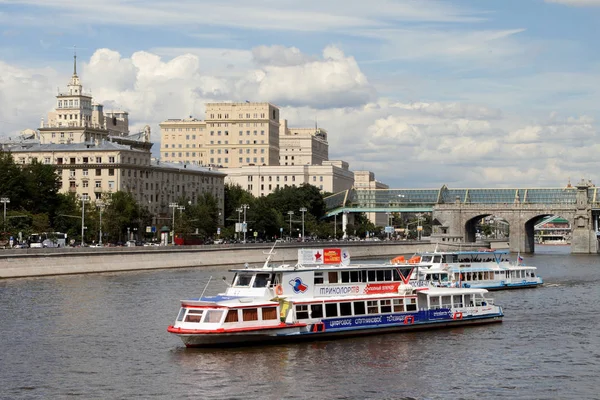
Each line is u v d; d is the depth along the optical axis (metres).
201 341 100.06
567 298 160.12
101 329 115.44
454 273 171.50
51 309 133.88
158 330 114.69
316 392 84.12
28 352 100.81
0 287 165.38
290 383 87.12
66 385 86.50
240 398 82.19
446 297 117.56
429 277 167.12
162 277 193.25
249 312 101.38
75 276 194.12
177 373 90.56
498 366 95.19
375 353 100.06
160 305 139.12
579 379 90.06
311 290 108.38
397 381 88.31
